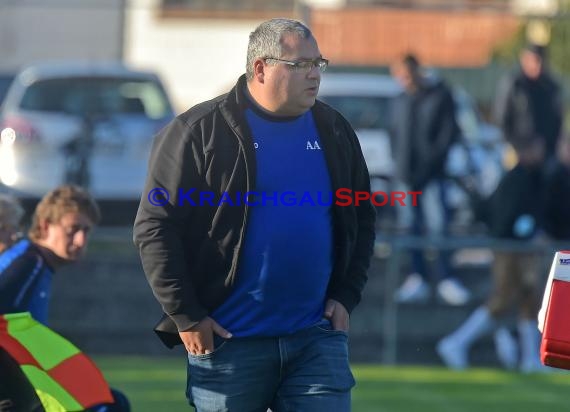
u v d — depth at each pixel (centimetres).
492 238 4050
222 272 1683
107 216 4322
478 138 4675
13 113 4362
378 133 4612
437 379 3684
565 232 4072
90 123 4334
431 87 4138
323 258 1705
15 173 4297
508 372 3862
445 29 4869
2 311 1777
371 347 4122
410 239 4000
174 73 7694
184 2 7650
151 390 3306
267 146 1677
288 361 1705
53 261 1889
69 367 1711
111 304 4200
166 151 1670
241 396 1705
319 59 1666
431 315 4116
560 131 4175
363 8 4728
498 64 4969
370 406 3209
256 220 1669
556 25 4588
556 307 1575
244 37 7675
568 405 3272
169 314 1669
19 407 1772
